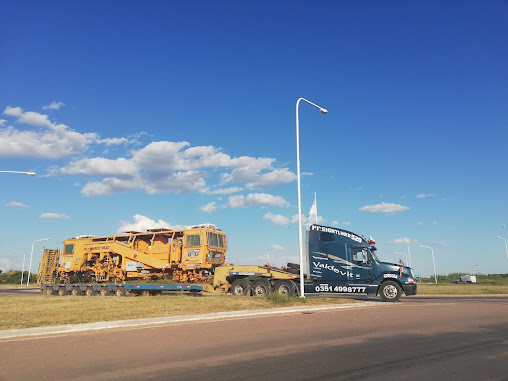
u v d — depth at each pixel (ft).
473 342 27.94
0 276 266.98
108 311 48.80
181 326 37.88
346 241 73.20
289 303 58.54
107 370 21.79
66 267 105.50
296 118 72.79
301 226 67.82
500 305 55.36
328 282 72.90
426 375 20.04
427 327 34.91
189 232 89.81
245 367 21.98
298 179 70.03
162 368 22.04
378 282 69.62
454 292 102.83
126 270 95.61
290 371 21.04
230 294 80.02
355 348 26.45
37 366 22.80
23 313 47.09
